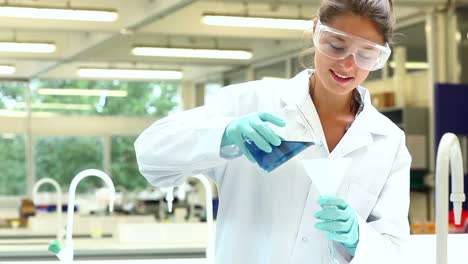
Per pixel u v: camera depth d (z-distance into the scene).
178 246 5.56
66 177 14.47
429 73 8.52
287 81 1.88
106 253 5.38
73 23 9.62
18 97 14.22
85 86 14.66
